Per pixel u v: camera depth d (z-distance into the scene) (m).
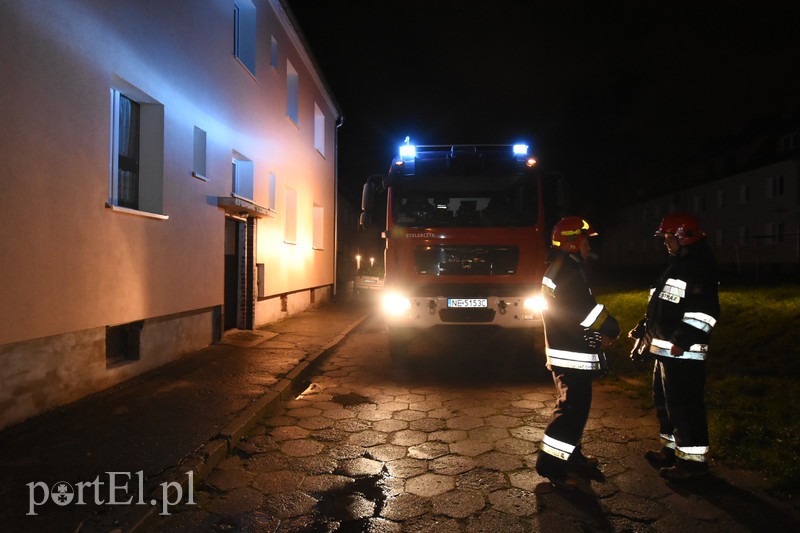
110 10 6.12
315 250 16.95
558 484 3.94
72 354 5.64
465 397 6.72
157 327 7.54
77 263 5.58
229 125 9.96
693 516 3.52
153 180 7.44
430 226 8.22
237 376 7.13
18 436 4.58
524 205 8.29
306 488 4.02
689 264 4.01
